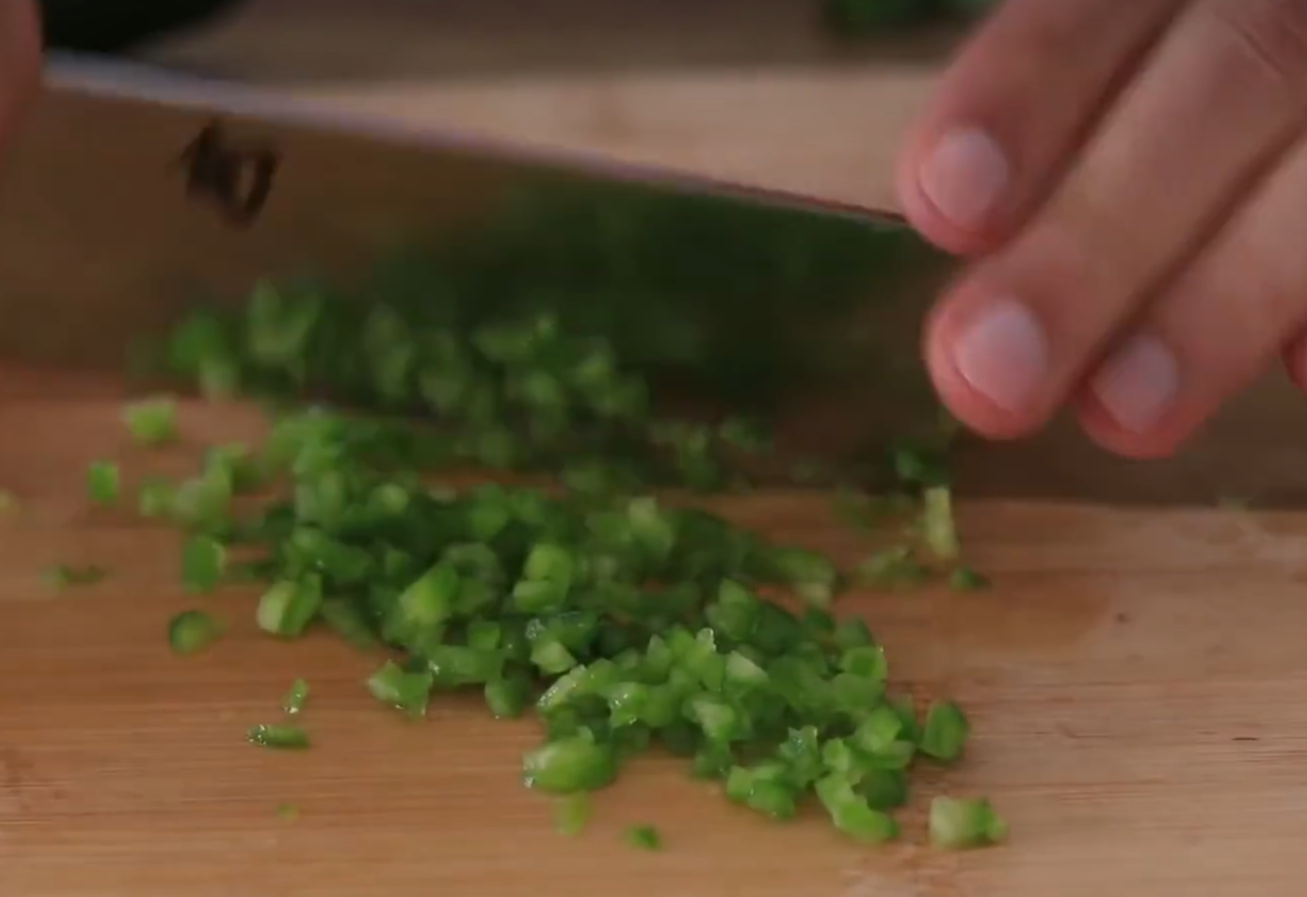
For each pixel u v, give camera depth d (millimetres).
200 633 530
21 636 529
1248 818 500
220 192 574
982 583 548
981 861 492
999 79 497
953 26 811
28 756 505
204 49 749
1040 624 538
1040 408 497
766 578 549
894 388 569
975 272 500
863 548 560
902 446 573
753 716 510
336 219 574
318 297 585
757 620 529
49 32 663
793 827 497
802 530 565
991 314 494
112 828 494
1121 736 514
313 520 547
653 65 760
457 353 588
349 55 757
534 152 562
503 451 582
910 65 736
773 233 559
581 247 570
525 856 492
